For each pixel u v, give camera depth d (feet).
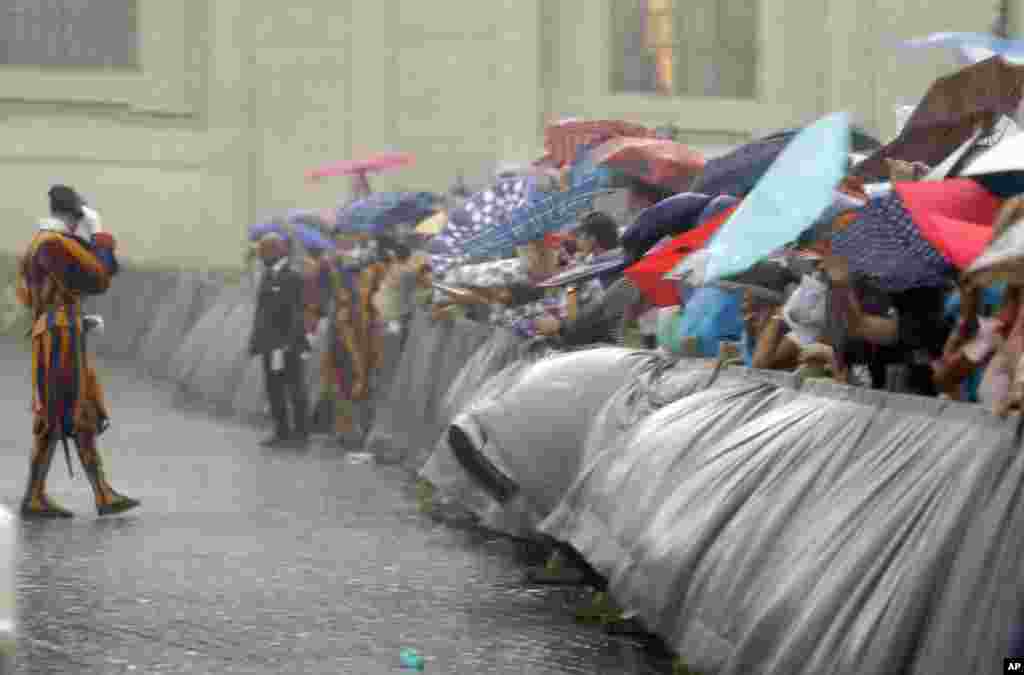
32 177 203.92
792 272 50.26
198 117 207.51
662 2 211.61
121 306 186.70
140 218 205.98
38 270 70.95
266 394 122.83
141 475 87.71
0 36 203.92
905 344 41.70
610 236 68.49
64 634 46.75
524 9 209.05
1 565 34.83
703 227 52.19
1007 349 35.76
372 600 53.06
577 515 52.54
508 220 75.72
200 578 56.24
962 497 31.07
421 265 103.09
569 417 58.70
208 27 206.80
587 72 211.00
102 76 205.36
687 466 45.27
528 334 74.49
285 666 43.45
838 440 37.68
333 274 111.14
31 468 71.41
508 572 58.90
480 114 209.87
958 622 29.91
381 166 149.69
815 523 36.63
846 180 43.88
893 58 207.31
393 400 98.58
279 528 68.80
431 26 209.05
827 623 33.86
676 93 212.23
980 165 38.63
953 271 40.01
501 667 43.96
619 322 65.62
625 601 45.57
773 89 211.41
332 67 208.54
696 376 52.34
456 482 69.46
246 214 207.72
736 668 37.01
